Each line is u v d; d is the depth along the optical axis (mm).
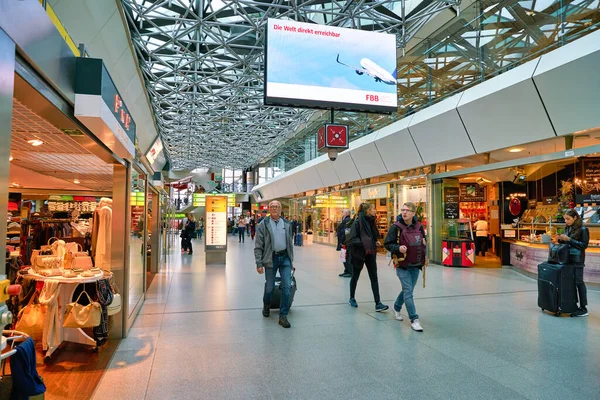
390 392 3174
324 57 8148
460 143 10789
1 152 1689
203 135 30047
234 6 11320
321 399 3055
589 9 7508
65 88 2666
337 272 10227
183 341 4438
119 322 4543
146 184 6758
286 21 8008
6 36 1736
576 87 7469
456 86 11078
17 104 2799
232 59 16734
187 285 8133
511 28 9266
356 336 4621
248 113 23906
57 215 9859
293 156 28891
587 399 3053
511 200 13883
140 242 6152
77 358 3900
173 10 12641
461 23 10930
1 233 1704
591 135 8266
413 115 12484
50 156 4902
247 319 5391
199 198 22156
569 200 11227
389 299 6723
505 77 8859
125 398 3055
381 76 8469
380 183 15867
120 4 7855
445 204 11867
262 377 3459
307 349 4172
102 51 8414
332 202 21234
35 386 2000
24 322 3848
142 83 12680
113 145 3885
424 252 5020
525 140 9023
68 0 5973
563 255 5598
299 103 7949
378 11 12711
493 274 9773
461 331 4824
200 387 3254
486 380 3396
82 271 4156
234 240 27156
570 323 5188
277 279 5961
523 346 4270
